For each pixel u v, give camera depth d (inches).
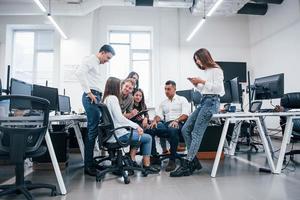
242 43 293.0
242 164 124.4
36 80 274.2
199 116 102.7
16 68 275.1
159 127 125.6
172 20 283.1
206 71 104.3
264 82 125.3
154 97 272.1
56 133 120.6
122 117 97.8
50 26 265.4
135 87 140.4
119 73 280.5
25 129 71.1
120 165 102.4
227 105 136.9
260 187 85.7
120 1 223.6
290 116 105.3
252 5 259.4
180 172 102.7
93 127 107.7
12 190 75.7
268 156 107.7
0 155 71.5
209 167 119.3
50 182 95.8
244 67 280.2
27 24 261.9
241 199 74.0
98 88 112.8
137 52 285.4
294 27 220.8
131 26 277.7
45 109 77.6
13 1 232.5
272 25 252.7
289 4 227.0
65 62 249.9
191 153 104.8
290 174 103.4
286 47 231.5
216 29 289.6
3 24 262.2
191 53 283.3
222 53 288.8
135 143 102.0
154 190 84.4
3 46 262.4
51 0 223.0
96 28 271.3
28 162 123.3
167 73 277.7
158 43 278.2
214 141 141.9
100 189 86.4
